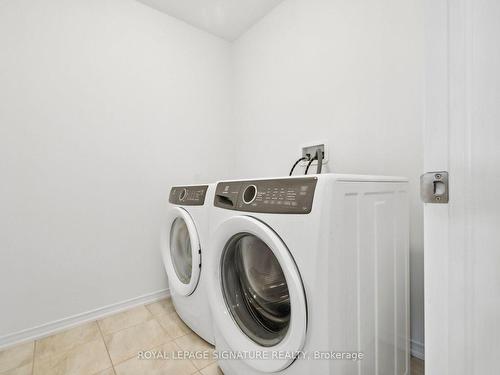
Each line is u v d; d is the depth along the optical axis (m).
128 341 1.31
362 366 0.78
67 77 1.47
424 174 0.42
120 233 1.66
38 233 1.38
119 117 1.66
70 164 1.48
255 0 1.78
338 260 0.67
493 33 0.36
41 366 1.14
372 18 1.29
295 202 0.70
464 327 0.39
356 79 1.37
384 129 1.26
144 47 1.78
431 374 0.43
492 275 0.36
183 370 1.11
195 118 2.05
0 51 1.28
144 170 1.77
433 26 0.40
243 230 0.86
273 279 0.87
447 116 0.39
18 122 1.32
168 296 1.86
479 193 0.37
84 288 1.52
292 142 1.75
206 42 2.13
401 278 0.98
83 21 1.53
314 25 1.58
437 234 0.41
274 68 1.87
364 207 0.77
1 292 1.28
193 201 1.31
